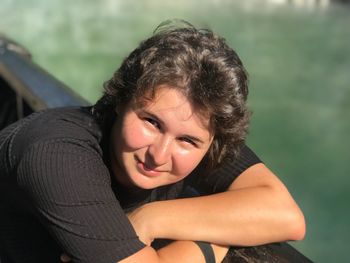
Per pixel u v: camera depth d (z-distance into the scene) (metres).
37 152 1.18
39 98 2.48
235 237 1.38
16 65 3.03
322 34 20.45
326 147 9.97
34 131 1.25
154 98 1.17
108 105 1.32
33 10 22.88
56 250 1.39
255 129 10.66
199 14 23.73
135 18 22.61
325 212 7.44
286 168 9.09
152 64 1.16
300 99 12.65
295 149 9.79
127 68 1.24
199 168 1.49
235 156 1.40
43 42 19.27
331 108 12.03
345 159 9.36
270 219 1.40
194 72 1.15
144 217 1.39
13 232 1.39
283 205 1.43
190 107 1.17
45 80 2.73
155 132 1.21
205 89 1.16
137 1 25.64
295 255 1.38
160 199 1.52
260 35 20.16
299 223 1.42
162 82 1.15
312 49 18.09
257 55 17.20
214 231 1.37
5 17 21.89
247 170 1.51
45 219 1.19
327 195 8.08
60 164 1.17
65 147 1.21
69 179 1.17
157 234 1.38
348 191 8.29
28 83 2.68
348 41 19.28
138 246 1.19
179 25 1.41
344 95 13.05
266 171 1.53
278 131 10.58
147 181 1.27
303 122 11.16
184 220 1.37
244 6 25.78
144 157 1.24
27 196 1.21
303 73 15.05
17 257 1.41
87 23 21.50
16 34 19.88
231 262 1.37
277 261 1.35
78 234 1.16
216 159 1.37
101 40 19.52
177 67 1.14
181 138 1.21
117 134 1.26
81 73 16.45
